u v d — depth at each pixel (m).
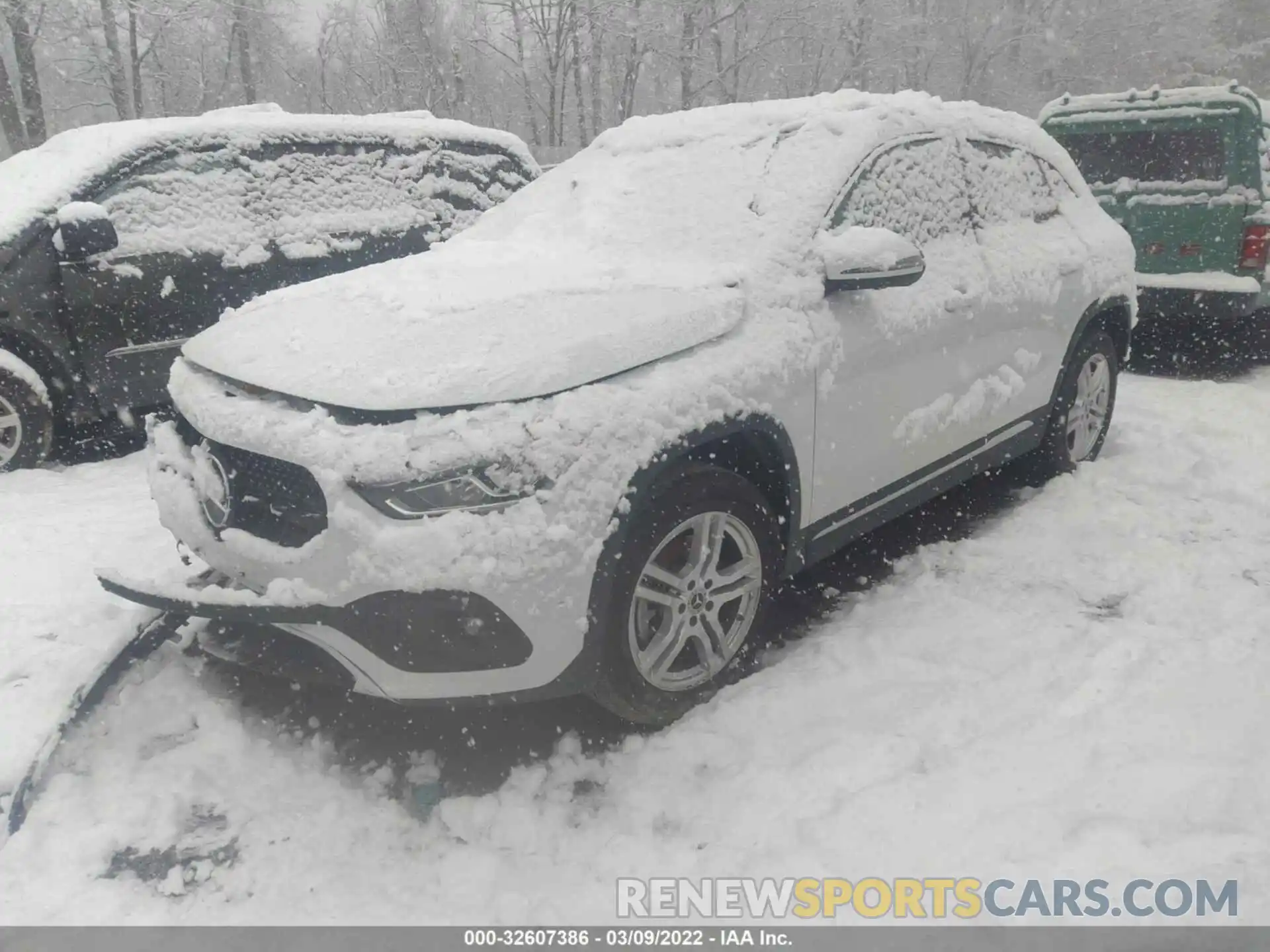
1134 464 4.75
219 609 2.40
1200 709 2.67
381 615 2.27
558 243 3.53
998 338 3.86
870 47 31.16
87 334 5.08
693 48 27.11
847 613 3.43
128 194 5.18
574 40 27.69
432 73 30.55
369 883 2.24
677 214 3.40
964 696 2.79
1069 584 3.50
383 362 2.49
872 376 3.22
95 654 3.18
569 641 2.36
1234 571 3.54
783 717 2.73
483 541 2.24
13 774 2.60
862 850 2.23
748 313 2.86
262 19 29.61
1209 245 6.91
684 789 2.49
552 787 2.54
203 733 2.76
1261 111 6.77
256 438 2.43
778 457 2.90
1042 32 35.91
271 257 5.59
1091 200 4.85
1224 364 7.38
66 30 23.41
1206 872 2.07
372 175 6.14
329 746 2.72
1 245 4.87
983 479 4.75
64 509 4.58
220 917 2.15
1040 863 2.14
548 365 2.43
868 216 3.36
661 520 2.54
